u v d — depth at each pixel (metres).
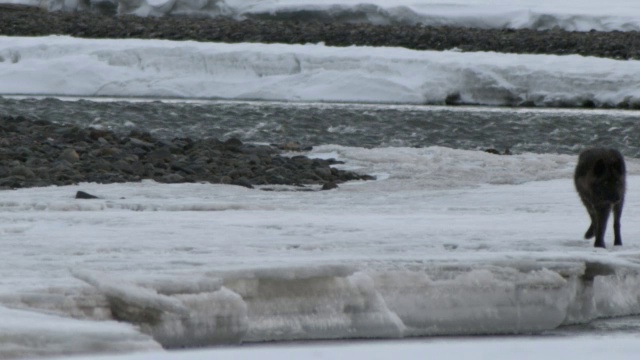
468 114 121.50
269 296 36.97
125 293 33.81
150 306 33.91
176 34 195.25
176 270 37.25
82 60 156.88
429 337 38.34
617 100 147.75
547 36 190.75
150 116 113.88
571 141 108.19
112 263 39.12
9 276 37.12
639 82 149.50
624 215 57.50
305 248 44.72
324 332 37.00
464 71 152.25
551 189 70.19
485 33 195.75
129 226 50.72
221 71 158.38
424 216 56.69
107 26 199.88
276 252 43.34
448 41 187.12
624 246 47.00
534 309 39.91
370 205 62.69
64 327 30.61
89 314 33.91
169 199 63.19
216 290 35.50
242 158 84.38
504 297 39.59
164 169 77.56
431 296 38.81
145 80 155.50
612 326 40.81
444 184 73.62
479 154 87.69
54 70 155.12
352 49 161.62
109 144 86.88
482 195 67.62
